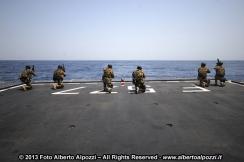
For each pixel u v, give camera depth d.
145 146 4.70
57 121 6.62
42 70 79.50
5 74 57.75
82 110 8.05
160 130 5.73
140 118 6.93
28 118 6.98
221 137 5.20
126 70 79.31
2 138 5.21
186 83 16.67
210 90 13.02
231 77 49.12
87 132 5.60
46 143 4.89
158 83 16.73
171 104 9.07
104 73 12.54
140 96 11.09
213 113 7.55
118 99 10.27
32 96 11.16
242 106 8.63
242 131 5.63
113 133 5.52
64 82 17.05
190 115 7.28
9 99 10.32
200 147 4.62
